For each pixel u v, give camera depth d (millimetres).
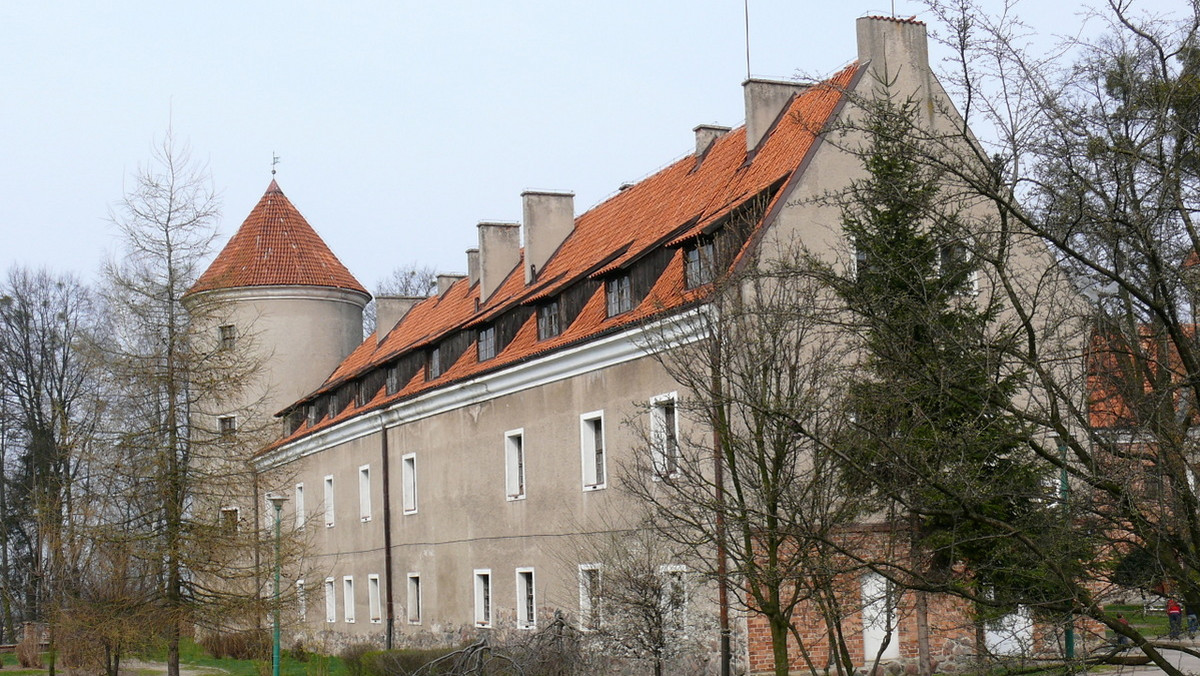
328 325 51938
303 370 51000
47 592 36656
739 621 21953
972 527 13867
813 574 12930
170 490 26109
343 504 42406
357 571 40844
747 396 13906
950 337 9867
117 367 26344
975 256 10406
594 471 26828
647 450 19578
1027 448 11438
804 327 15203
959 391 10852
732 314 15547
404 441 37125
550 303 30188
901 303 10625
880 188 10781
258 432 27297
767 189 23062
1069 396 10320
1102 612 9711
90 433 26703
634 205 31656
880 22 24672
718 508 14672
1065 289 10711
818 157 23375
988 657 11922
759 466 14938
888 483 11070
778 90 27266
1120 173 9406
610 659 21719
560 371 27797
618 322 25484
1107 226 9391
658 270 25281
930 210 10586
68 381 54781
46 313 55750
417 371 38406
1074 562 10727
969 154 10953
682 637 21484
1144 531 9523
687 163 30609
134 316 26656
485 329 33938
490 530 31297
